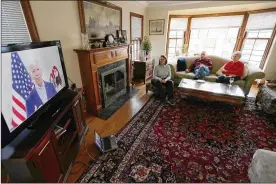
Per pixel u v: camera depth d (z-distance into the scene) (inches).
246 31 148.3
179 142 70.0
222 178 52.6
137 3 143.3
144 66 151.3
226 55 163.6
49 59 54.2
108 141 69.7
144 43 154.4
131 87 140.6
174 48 183.0
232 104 101.3
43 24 63.0
